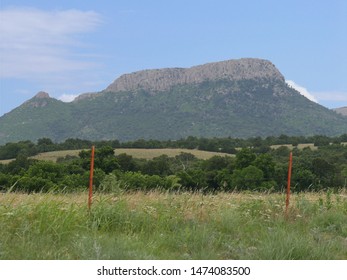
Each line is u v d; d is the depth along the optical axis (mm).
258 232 9922
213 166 67500
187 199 11578
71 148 117750
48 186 47000
